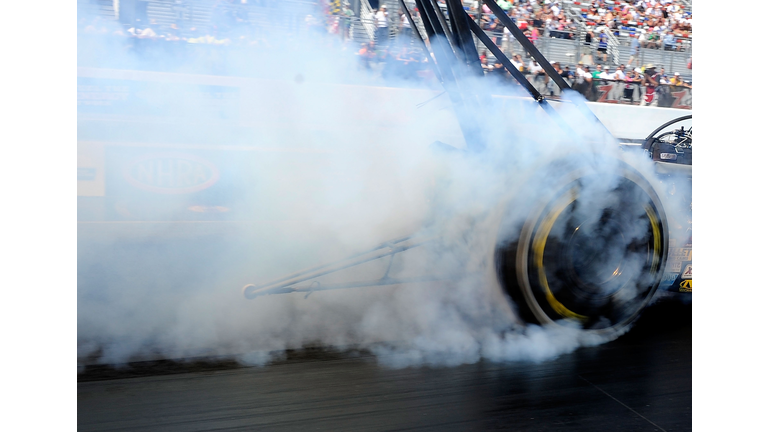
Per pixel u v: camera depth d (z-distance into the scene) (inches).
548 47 329.4
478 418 77.2
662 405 81.3
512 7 319.3
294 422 76.0
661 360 97.5
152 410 79.0
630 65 357.1
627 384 88.0
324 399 82.5
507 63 113.0
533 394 84.4
